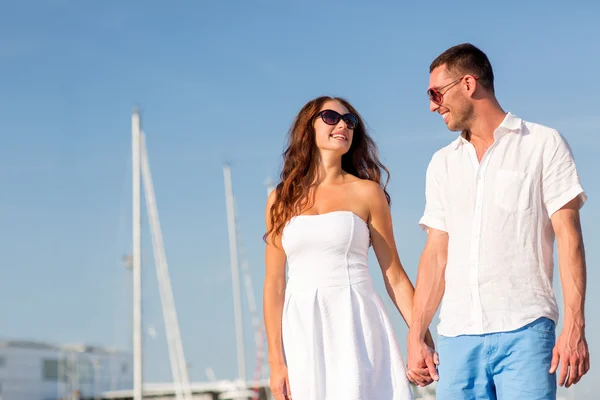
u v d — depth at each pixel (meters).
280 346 5.22
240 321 36.88
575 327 4.11
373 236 5.33
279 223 5.27
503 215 4.36
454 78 4.59
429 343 4.81
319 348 5.02
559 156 4.34
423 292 4.73
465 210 4.48
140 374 30.23
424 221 4.75
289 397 5.13
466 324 4.36
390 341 5.08
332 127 5.32
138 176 31.84
